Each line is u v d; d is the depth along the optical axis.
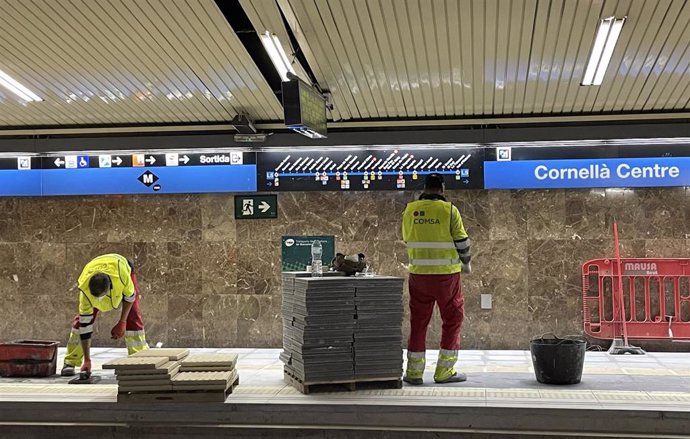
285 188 9.70
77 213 10.15
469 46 6.48
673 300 9.09
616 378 7.30
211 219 9.97
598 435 5.87
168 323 9.97
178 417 6.46
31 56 6.70
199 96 8.26
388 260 9.65
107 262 7.55
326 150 9.65
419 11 5.67
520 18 5.80
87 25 5.92
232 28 6.11
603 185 9.14
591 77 7.18
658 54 6.64
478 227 9.49
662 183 9.04
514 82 7.62
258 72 7.36
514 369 7.93
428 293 7.01
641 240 9.22
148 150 9.86
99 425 6.46
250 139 9.59
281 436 6.22
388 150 9.54
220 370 6.93
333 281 6.79
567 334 9.30
